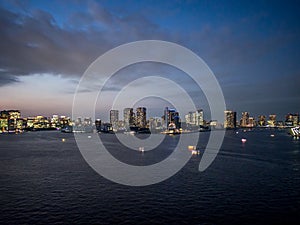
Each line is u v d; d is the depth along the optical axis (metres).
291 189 68.56
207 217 49.78
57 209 54.34
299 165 107.94
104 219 49.12
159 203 57.78
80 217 50.03
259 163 113.62
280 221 47.97
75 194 65.06
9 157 142.38
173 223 47.25
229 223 47.19
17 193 66.38
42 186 73.62
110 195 64.12
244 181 78.50
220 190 68.06
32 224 47.06
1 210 53.88
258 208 54.25
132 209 54.03
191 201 59.00
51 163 118.94
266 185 73.19
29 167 107.38
